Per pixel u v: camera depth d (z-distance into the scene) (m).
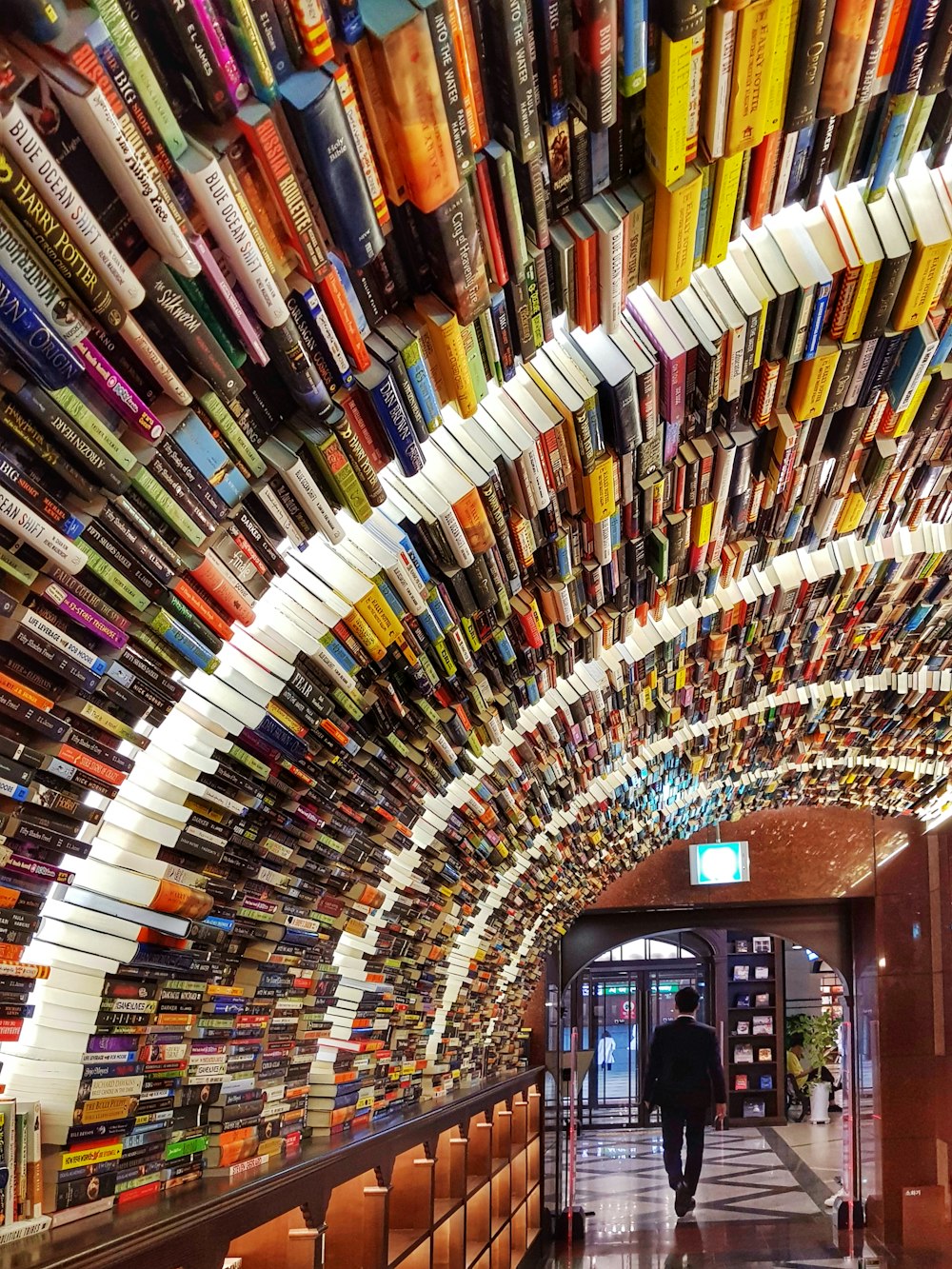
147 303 1.60
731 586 4.33
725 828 9.73
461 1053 6.01
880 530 3.84
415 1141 4.03
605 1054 18.84
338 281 1.78
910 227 2.33
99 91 1.31
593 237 2.05
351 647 2.66
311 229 1.67
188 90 1.47
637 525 3.06
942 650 5.47
